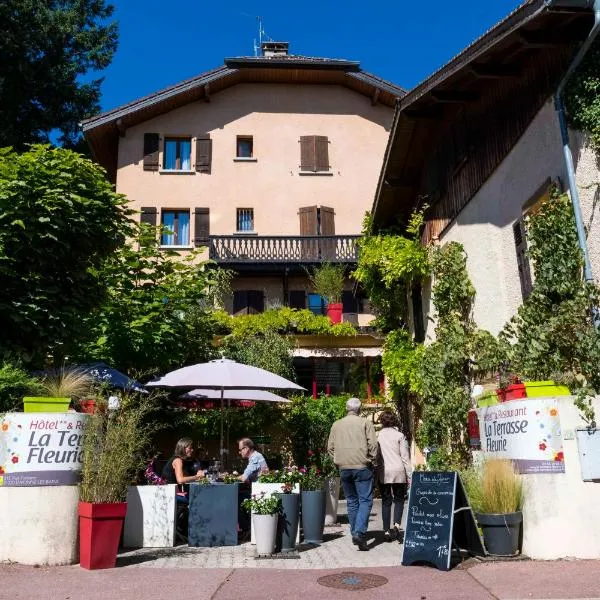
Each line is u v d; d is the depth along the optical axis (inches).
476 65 359.9
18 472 252.2
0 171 365.1
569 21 292.4
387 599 198.8
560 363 278.5
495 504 258.2
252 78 1070.4
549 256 291.7
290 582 224.7
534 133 333.7
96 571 241.4
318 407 627.8
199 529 313.9
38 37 1114.1
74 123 1182.3
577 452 250.4
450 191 478.6
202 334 561.9
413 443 587.8
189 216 1020.5
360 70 1064.8
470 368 426.6
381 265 565.3
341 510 490.3
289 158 1050.7
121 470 261.9
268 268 941.8
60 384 282.8
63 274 382.3
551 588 202.4
